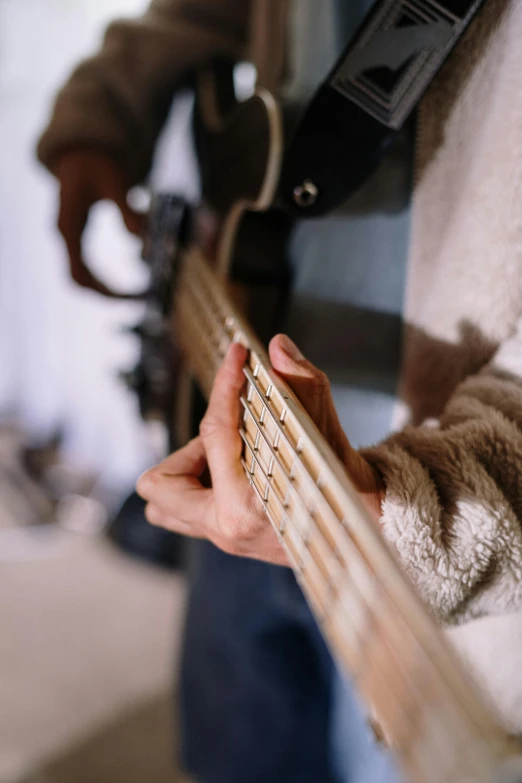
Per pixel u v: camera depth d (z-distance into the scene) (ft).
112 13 4.96
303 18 2.07
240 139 2.13
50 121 2.73
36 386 5.74
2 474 5.39
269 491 1.38
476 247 1.52
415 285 1.68
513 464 1.39
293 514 1.30
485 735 0.92
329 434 1.44
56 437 5.75
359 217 1.82
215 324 1.86
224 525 1.50
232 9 2.68
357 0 1.87
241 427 1.50
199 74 2.74
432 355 1.65
